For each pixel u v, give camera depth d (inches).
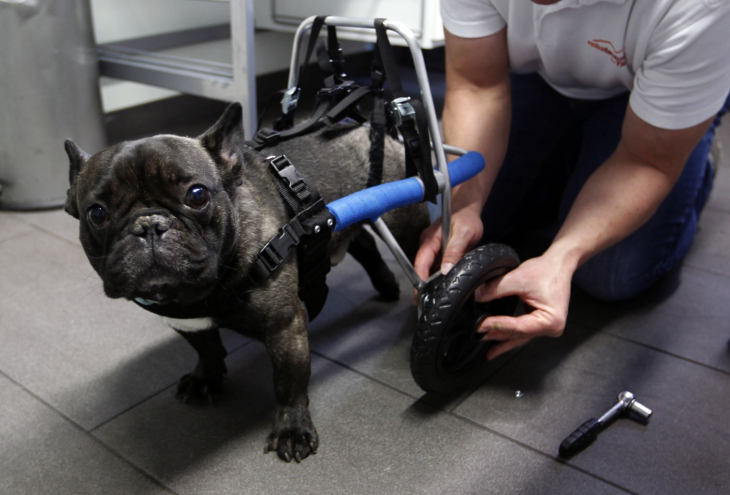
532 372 57.9
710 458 47.7
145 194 37.2
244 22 85.6
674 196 66.9
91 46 93.7
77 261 76.9
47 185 91.1
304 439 47.8
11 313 66.1
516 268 52.4
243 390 55.5
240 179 42.1
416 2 101.6
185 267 36.5
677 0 47.4
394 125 57.4
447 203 53.1
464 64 62.8
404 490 44.5
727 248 81.0
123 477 45.9
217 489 44.8
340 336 63.1
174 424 51.3
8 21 82.4
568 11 53.7
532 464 47.0
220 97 92.1
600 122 71.2
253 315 44.1
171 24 108.4
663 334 63.7
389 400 54.1
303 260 47.1
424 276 54.4
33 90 86.4
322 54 56.5
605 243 54.4
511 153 75.6
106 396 54.5
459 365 52.1
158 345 61.8
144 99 121.9
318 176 51.3
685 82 49.1
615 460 47.4
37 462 47.2
